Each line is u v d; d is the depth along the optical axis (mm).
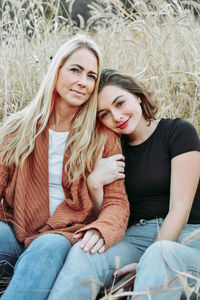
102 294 1803
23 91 2967
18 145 2090
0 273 1986
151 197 2107
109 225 1852
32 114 2131
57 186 2121
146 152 2113
